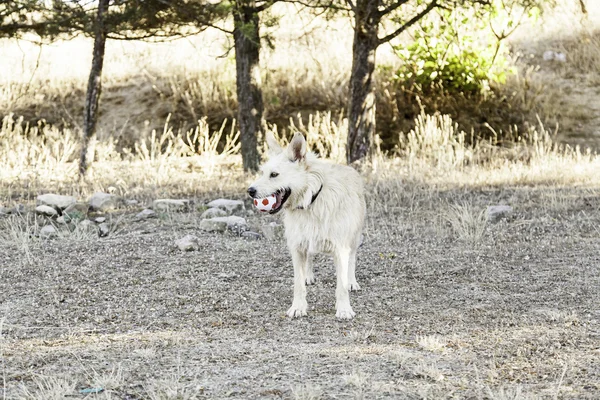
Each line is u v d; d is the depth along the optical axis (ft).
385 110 56.54
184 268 25.82
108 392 14.62
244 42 45.68
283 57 61.26
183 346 17.79
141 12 41.68
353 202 20.29
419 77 56.75
